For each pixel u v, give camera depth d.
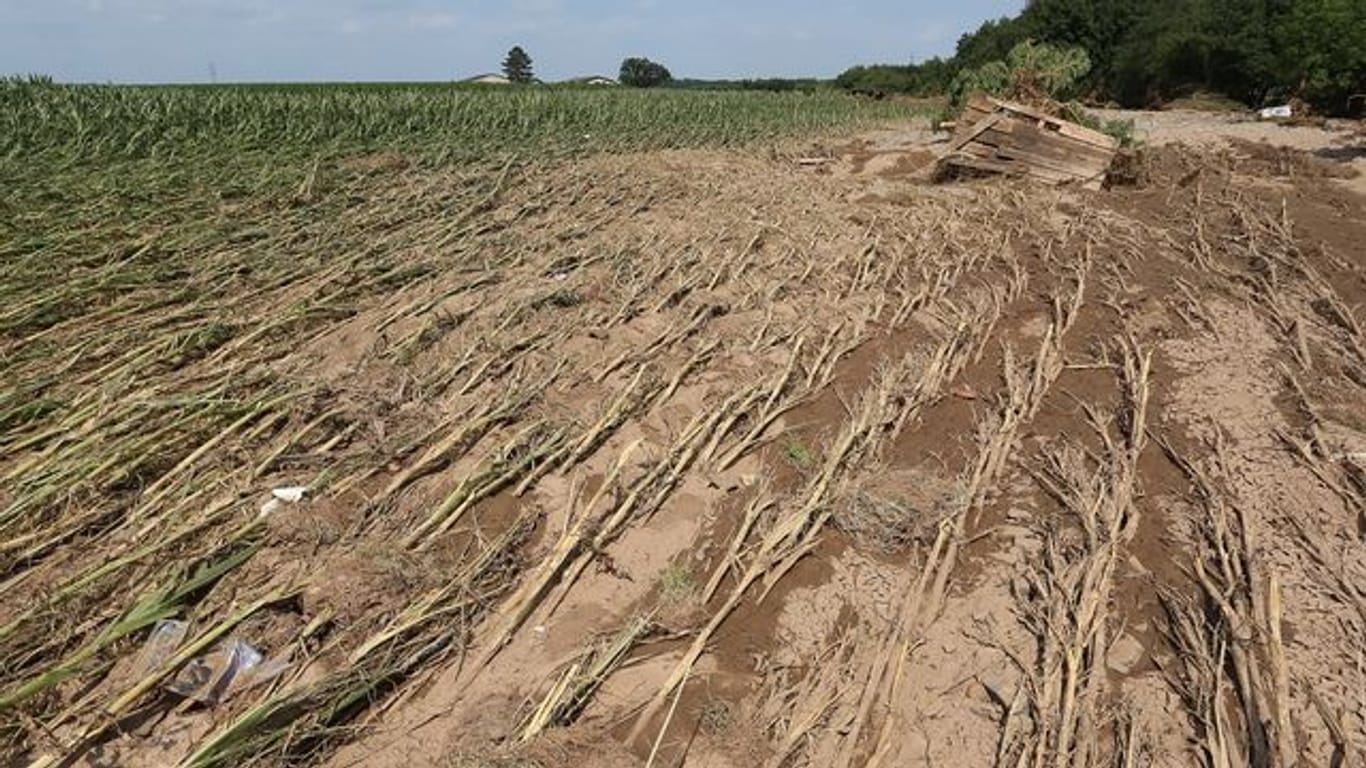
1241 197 13.05
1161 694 4.09
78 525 4.57
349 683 3.82
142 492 4.88
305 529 4.62
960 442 6.11
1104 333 7.88
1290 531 5.09
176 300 7.59
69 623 3.92
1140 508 5.38
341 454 5.40
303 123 16.72
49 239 8.35
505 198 12.05
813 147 20.22
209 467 5.17
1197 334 7.87
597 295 7.98
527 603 4.40
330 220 10.21
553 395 6.19
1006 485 5.64
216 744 3.43
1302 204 12.77
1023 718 3.94
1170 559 4.94
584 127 21.41
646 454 5.71
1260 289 9.09
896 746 3.86
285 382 6.07
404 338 6.90
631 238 9.93
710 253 9.41
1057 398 6.70
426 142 16.22
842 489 5.40
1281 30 22.39
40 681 3.51
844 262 9.51
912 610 4.56
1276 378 6.98
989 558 5.00
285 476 5.17
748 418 6.24
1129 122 16.69
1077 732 3.86
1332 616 4.44
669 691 4.04
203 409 5.57
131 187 10.45
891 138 22.19
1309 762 3.69
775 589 4.71
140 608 3.98
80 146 12.98
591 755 3.62
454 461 5.46
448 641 4.20
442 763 3.57
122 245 8.49
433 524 4.83
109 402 5.65
